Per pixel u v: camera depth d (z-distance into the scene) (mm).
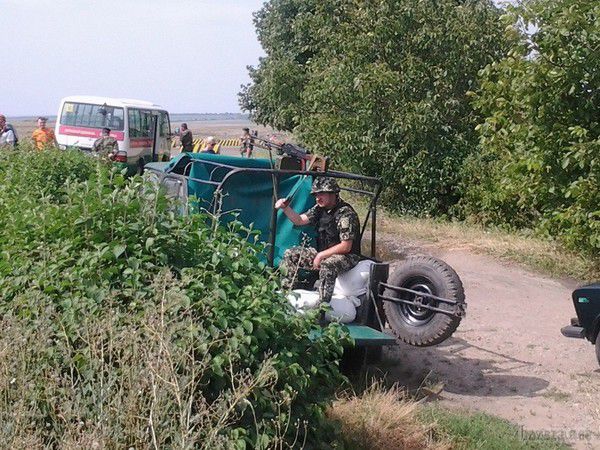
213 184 7977
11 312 4727
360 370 7637
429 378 8055
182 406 4203
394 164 19547
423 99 19375
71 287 5020
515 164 13984
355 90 19516
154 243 5203
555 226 13992
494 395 7805
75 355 4539
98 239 5273
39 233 5398
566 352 9242
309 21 21297
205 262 5199
